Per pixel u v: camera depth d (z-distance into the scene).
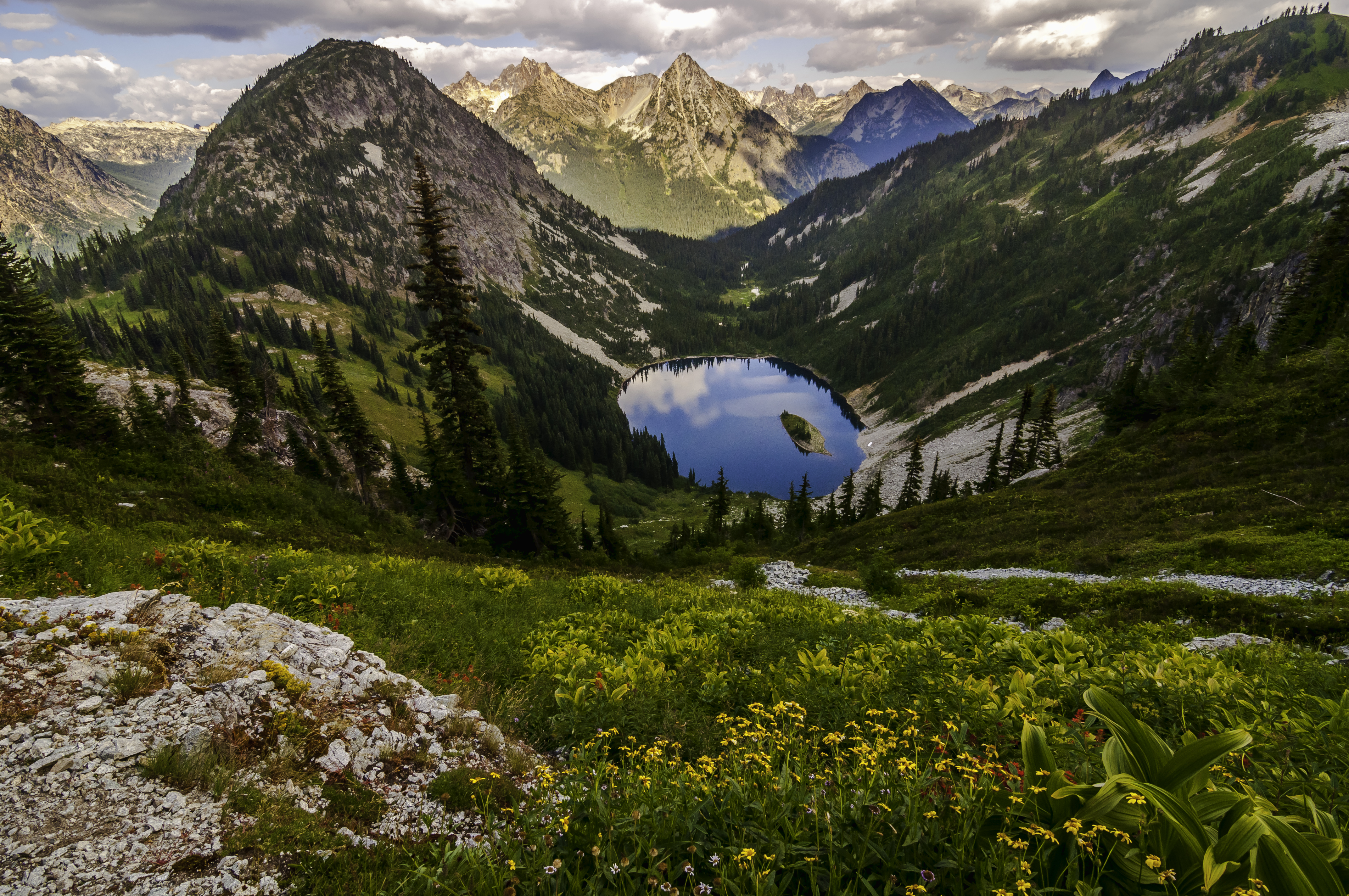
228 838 3.26
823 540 48.72
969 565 29.97
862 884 2.58
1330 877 1.92
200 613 5.78
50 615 5.00
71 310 159.00
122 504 18.78
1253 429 34.75
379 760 4.49
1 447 21.61
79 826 3.15
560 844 3.05
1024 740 3.00
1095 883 2.29
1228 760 3.89
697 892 2.59
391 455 45.69
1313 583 17.64
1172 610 15.71
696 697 7.27
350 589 10.96
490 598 14.11
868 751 3.85
